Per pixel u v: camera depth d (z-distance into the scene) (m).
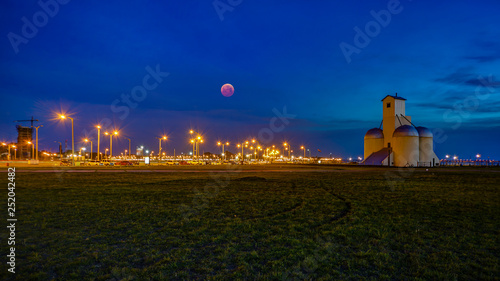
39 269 6.45
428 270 6.45
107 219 10.88
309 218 11.20
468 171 42.69
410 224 10.29
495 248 7.87
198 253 7.41
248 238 8.65
